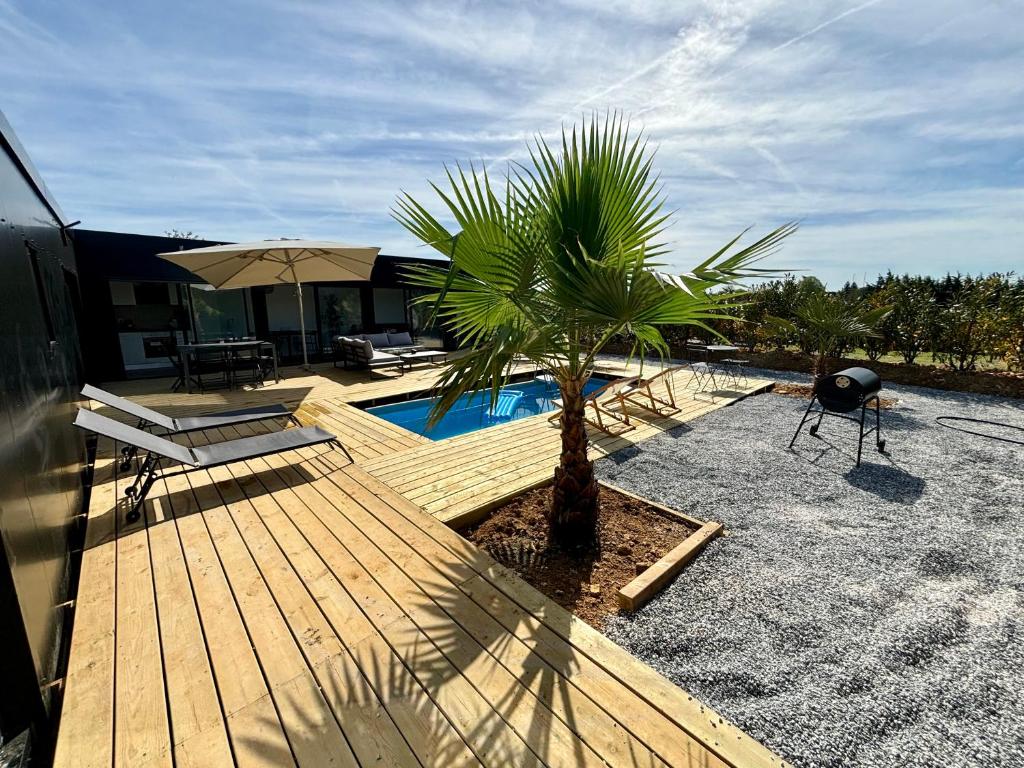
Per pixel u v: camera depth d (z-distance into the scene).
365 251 7.23
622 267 1.96
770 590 2.51
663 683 1.75
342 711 1.65
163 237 9.18
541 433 5.36
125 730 1.57
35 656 1.66
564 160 2.43
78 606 2.22
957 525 3.22
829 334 7.60
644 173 2.49
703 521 3.19
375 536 2.90
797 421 6.06
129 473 4.06
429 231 2.37
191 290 10.04
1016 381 7.14
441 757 1.49
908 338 8.21
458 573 2.49
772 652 2.07
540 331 2.25
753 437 5.34
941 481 4.00
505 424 5.78
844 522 3.27
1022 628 2.23
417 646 1.96
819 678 1.94
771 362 10.37
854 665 2.00
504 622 2.11
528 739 1.54
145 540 2.87
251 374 9.65
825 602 2.41
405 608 2.21
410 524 3.05
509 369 2.59
